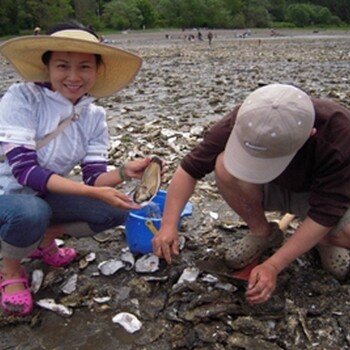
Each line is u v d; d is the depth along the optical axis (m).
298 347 1.10
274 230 1.35
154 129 3.05
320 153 1.09
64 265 1.43
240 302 1.23
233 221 1.72
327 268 1.32
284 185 1.24
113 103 4.31
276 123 0.99
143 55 12.88
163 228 1.25
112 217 1.34
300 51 13.49
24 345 1.15
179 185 1.27
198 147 1.26
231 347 1.10
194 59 10.79
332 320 1.17
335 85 5.39
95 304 1.28
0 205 1.17
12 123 1.19
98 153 1.38
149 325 1.20
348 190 1.11
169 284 1.34
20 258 1.23
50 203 1.31
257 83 5.70
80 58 1.20
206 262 1.39
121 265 1.41
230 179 1.21
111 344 1.14
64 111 1.25
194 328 1.15
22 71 1.24
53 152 1.26
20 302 1.22
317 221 1.12
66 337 1.17
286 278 1.28
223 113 3.75
